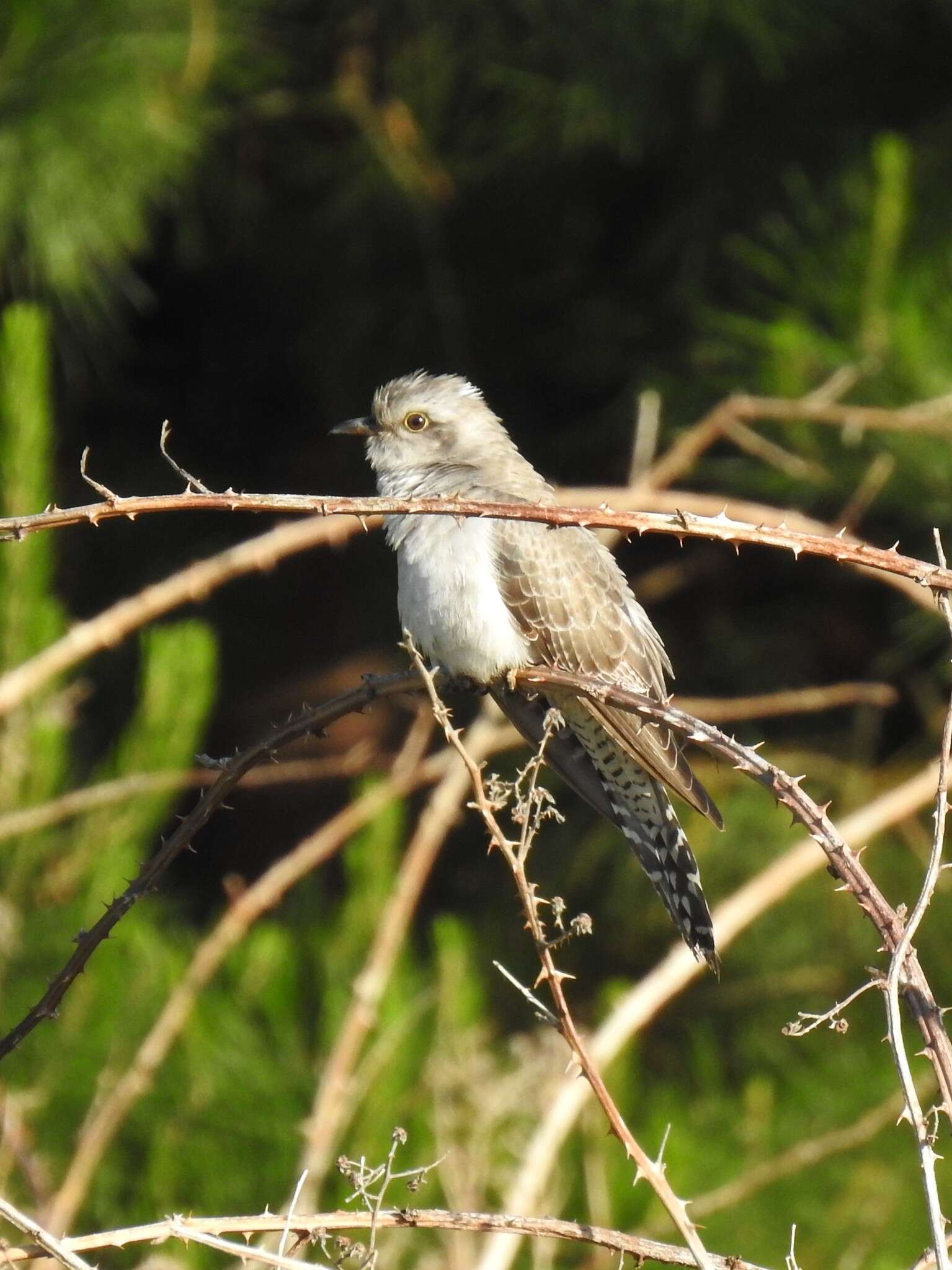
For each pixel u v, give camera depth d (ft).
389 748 54.29
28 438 30.27
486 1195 27.99
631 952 42.93
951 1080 15.57
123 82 43.09
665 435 45.29
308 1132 26.20
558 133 49.42
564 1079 27.04
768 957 40.11
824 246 40.40
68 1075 29.66
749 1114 34.14
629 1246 16.40
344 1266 25.59
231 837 55.72
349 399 54.60
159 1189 29.71
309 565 57.06
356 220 52.95
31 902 29.96
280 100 50.65
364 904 31.27
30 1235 15.39
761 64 45.37
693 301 46.98
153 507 16.22
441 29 50.06
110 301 52.44
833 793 43.01
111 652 52.19
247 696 55.72
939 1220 14.79
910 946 16.22
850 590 49.67
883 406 37.88
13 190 42.75
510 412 53.36
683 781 25.16
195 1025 30.17
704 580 51.75
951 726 16.08
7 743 29.96
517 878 15.74
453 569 27.17
